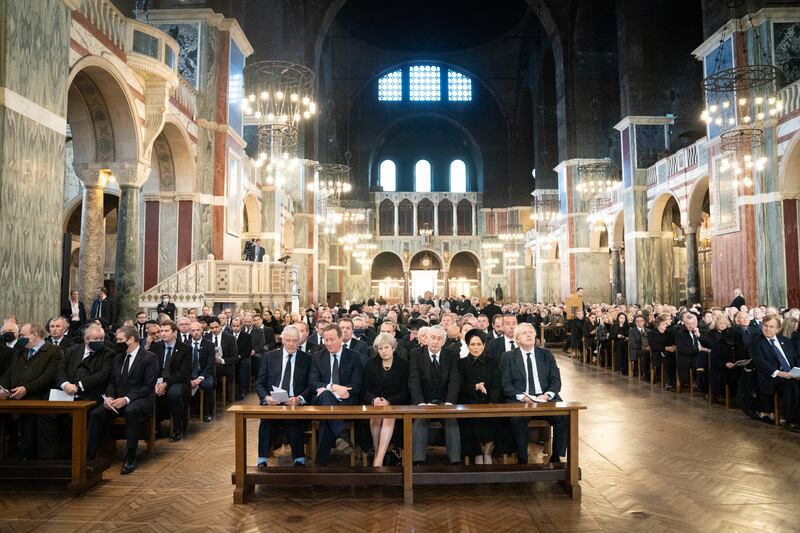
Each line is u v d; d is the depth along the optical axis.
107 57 11.40
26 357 6.46
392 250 46.69
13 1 7.99
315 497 5.42
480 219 47.12
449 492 5.56
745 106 16.09
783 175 15.30
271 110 16.89
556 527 4.71
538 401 5.91
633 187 24.44
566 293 29.95
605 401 10.31
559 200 33.19
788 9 15.56
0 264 7.71
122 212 12.94
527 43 41.53
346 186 30.70
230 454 6.85
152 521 4.84
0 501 5.30
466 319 8.34
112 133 12.81
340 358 6.41
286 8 27.33
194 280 15.23
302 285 28.38
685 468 6.25
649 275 23.95
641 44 24.95
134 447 6.23
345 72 44.16
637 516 4.93
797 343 8.46
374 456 6.32
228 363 9.78
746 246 15.96
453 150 49.62
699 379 10.98
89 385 6.25
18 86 8.08
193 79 16.66
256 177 22.52
